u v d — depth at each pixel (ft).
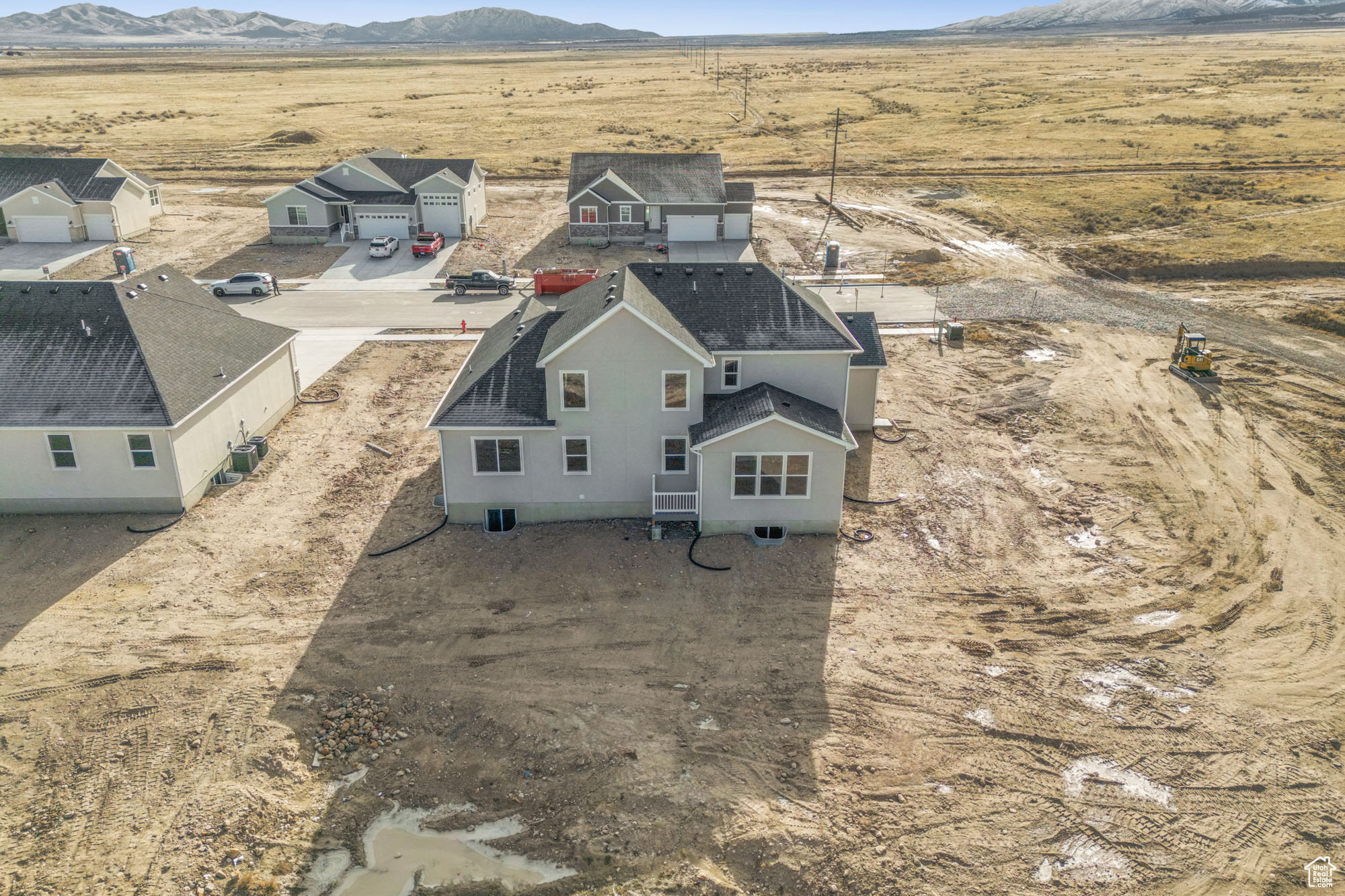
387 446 108.47
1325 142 310.65
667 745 62.64
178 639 72.64
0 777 58.70
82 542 86.12
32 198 205.67
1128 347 144.15
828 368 91.86
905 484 100.01
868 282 185.06
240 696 66.33
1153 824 56.44
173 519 90.84
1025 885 52.44
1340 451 107.55
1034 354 141.49
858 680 69.15
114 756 60.64
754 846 55.01
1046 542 88.99
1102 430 113.91
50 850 53.47
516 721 64.80
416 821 56.95
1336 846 54.85
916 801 58.23
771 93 501.15
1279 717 65.21
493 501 90.02
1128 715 65.51
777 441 83.61
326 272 192.34
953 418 118.01
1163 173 277.03
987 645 73.31
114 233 212.43
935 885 52.47
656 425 86.99
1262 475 102.17
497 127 396.57
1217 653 72.28
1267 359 137.80
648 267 97.09
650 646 72.95
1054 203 245.24
